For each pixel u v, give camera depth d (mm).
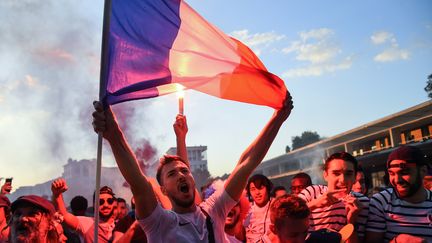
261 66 3219
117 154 2535
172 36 3012
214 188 3900
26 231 2729
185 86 2951
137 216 2619
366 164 26781
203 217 2764
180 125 3686
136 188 2564
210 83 3064
